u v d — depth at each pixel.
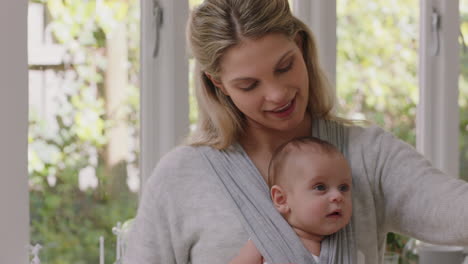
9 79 1.78
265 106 1.22
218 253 1.29
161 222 1.37
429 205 1.19
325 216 1.21
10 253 1.79
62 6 1.97
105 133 2.03
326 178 1.23
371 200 1.26
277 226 1.25
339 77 2.40
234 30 1.19
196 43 1.25
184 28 2.05
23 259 1.81
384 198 1.28
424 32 2.48
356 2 2.41
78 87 2.00
